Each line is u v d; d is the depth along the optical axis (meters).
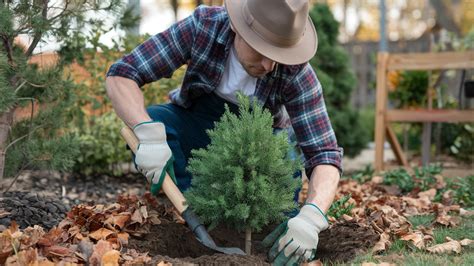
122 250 2.70
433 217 3.73
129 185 5.54
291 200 2.67
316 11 7.70
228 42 2.84
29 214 3.10
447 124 7.92
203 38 2.87
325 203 2.67
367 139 7.96
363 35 22.59
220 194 2.57
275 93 2.92
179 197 2.70
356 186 5.30
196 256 2.93
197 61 2.91
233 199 2.56
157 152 2.69
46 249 2.48
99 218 2.91
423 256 2.70
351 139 7.72
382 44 7.81
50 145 3.39
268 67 2.60
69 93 3.65
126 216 2.93
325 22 7.73
